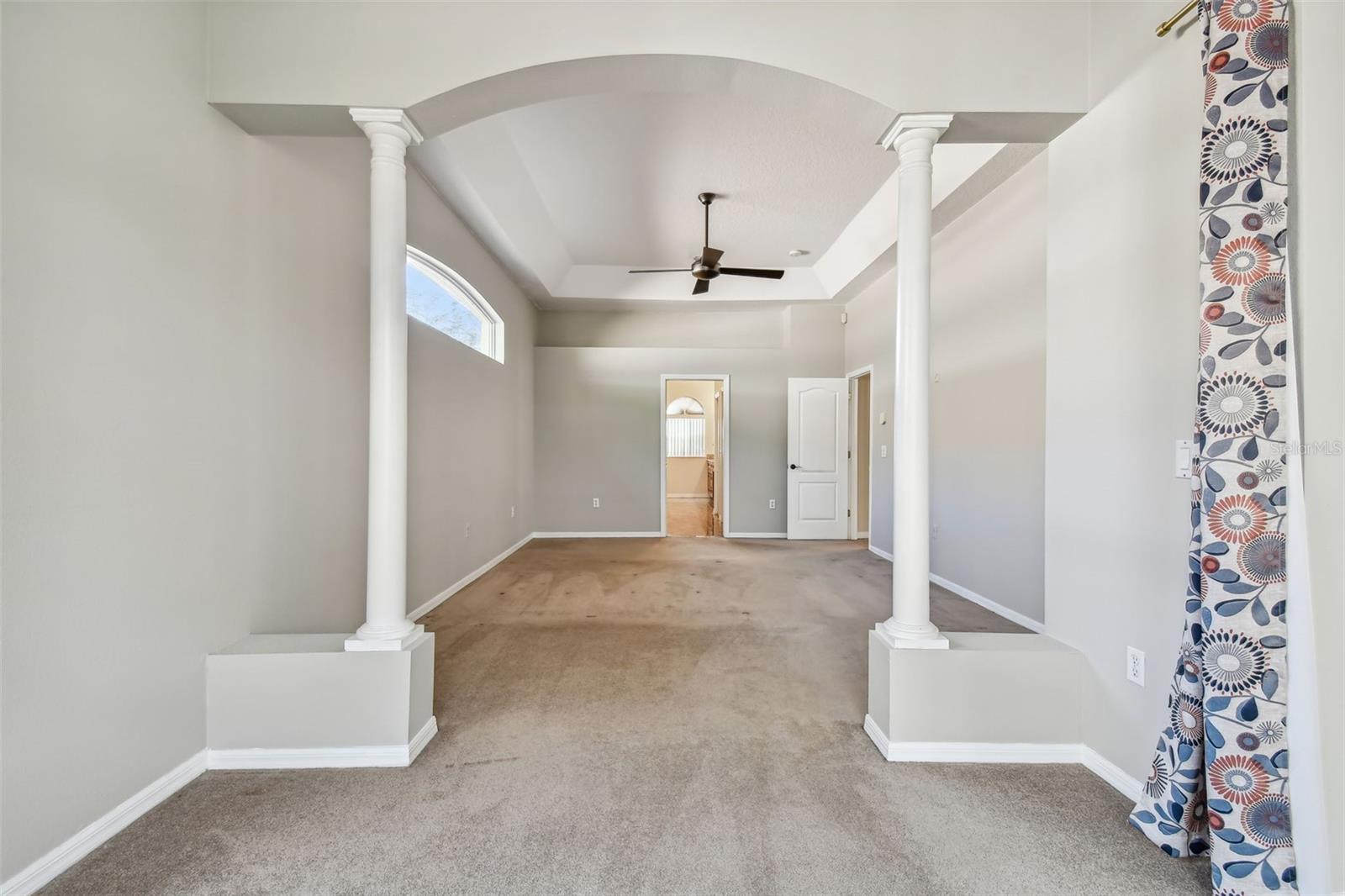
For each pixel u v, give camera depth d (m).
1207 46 1.44
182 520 1.82
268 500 2.22
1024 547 3.42
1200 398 1.44
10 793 1.33
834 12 2.00
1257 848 1.32
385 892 1.37
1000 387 3.63
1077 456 1.99
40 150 1.40
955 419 4.14
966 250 3.98
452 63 1.99
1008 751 1.96
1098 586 1.90
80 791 1.49
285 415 2.31
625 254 5.74
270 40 1.94
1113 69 1.86
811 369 6.64
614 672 2.73
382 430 2.03
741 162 3.84
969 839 1.57
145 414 1.68
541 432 6.72
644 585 4.43
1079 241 1.99
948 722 1.96
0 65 1.31
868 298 5.91
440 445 3.93
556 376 6.73
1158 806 1.54
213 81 1.93
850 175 4.02
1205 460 1.42
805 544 6.31
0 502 1.32
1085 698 1.95
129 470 1.63
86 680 1.51
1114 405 1.84
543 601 3.97
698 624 3.47
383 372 2.03
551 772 1.88
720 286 6.29
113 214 1.58
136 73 1.65
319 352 2.53
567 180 4.11
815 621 3.52
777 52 1.99
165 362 1.75
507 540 5.62
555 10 1.99
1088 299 1.95
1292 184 1.36
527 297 6.22
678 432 13.12
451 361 4.11
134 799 1.64
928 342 2.05
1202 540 1.42
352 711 1.93
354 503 2.79
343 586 2.71
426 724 2.07
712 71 2.07
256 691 1.92
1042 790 1.80
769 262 5.99
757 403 6.76
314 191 2.49
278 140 2.27
